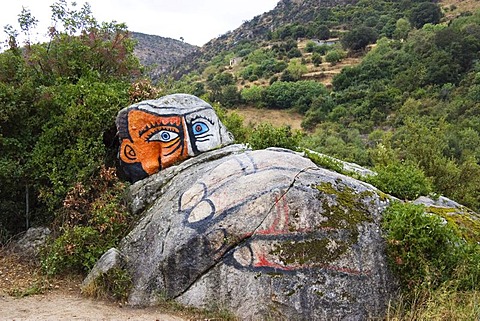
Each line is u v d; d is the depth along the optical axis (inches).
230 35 3619.6
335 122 1521.9
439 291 239.1
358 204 273.3
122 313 251.4
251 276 253.3
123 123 354.0
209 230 267.4
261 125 390.9
